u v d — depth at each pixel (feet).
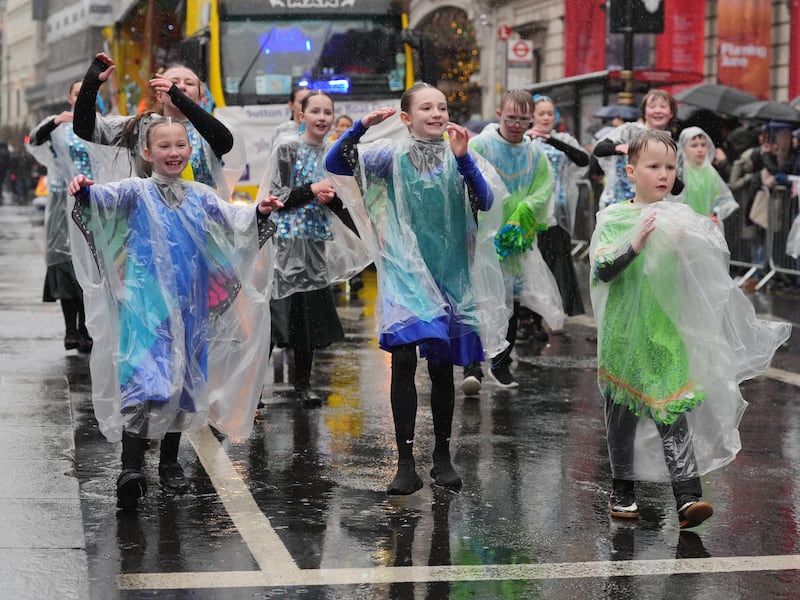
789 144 65.10
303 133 35.17
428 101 25.71
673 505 25.09
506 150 37.45
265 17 68.64
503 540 22.43
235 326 25.50
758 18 102.01
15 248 92.48
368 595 19.43
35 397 34.30
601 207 43.09
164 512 23.97
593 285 24.20
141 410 23.65
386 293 25.64
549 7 128.67
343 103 69.00
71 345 42.75
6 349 43.27
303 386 34.94
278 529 22.94
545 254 46.06
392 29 69.77
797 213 62.90
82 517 23.39
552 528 23.25
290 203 26.53
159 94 28.94
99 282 24.89
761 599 19.44
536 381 39.19
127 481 23.57
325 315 35.06
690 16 106.22
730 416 23.30
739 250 65.87
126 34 87.25
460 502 24.98
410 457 25.54
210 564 20.84
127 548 21.65
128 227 24.44
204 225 24.84
